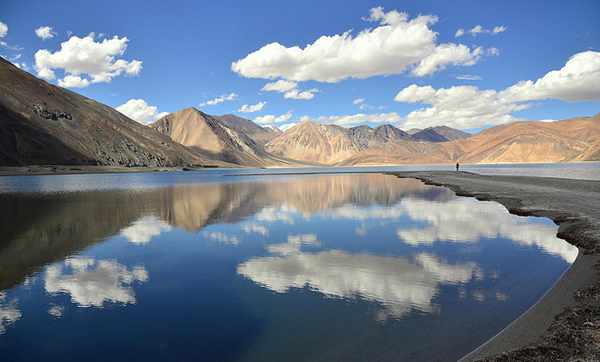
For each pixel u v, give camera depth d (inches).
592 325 276.4
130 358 271.4
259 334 304.3
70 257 569.9
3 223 893.2
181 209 1149.1
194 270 494.9
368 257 544.1
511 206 1028.5
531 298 364.2
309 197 1508.4
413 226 796.0
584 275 404.8
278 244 644.1
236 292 406.3
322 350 275.0
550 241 613.6
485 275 446.0
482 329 298.2
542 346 249.9
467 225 791.1
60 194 1705.2
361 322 321.4
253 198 1489.9
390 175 3597.4
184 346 287.4
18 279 462.9
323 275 462.6
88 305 375.6
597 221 698.2
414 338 288.2
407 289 403.5
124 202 1353.3
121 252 600.4
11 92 5920.3
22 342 298.5
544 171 3663.9
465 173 3166.8
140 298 393.1
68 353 280.7
